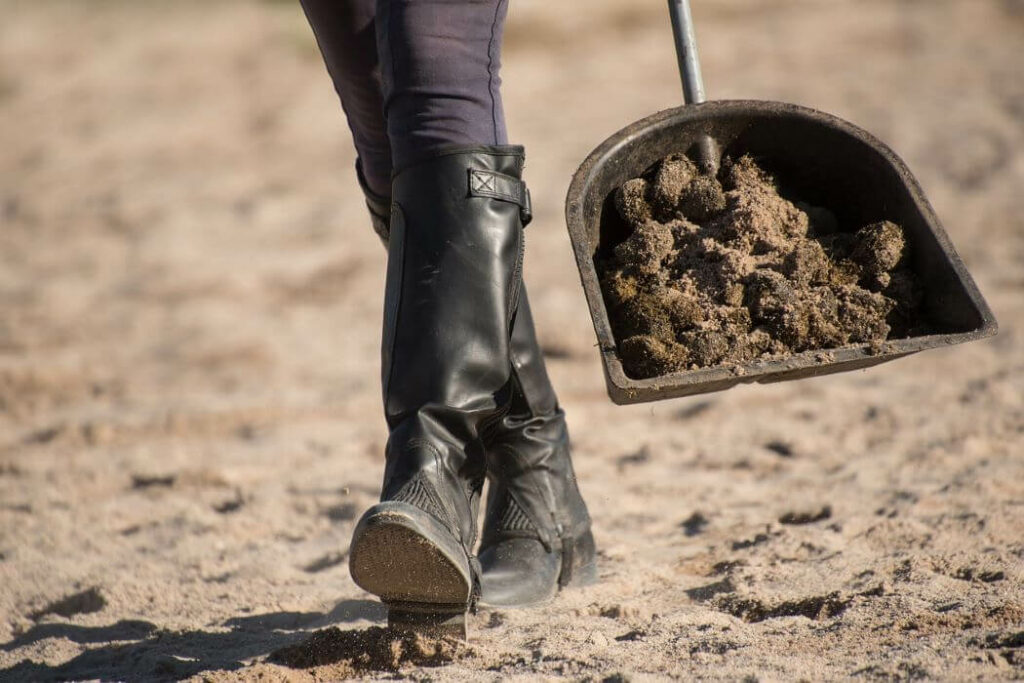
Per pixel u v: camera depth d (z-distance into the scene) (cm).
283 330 2236
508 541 843
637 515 1155
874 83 3981
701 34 5109
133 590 984
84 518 1258
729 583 873
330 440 1561
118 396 1859
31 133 4509
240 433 1633
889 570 865
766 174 769
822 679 631
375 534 651
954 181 2802
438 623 730
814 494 1170
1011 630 679
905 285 703
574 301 2230
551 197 3048
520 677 666
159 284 2614
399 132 724
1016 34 4653
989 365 1669
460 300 707
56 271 2803
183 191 3531
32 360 2081
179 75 5219
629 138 741
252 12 6191
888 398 1559
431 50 712
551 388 862
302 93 4788
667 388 645
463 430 709
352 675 711
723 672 650
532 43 5094
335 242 2897
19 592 1020
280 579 1013
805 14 5269
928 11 5162
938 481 1159
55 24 6181
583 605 834
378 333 2195
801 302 691
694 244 743
